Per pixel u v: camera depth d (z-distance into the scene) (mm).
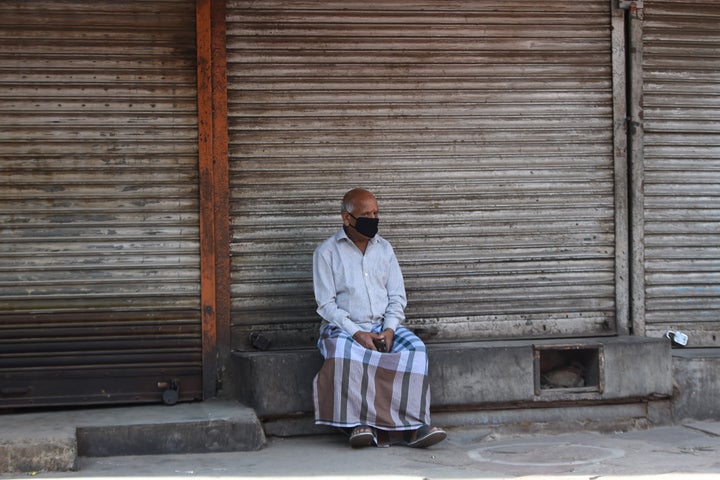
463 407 5473
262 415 5230
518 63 5891
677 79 6047
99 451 4852
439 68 5820
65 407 5441
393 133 5773
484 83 5855
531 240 5891
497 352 5461
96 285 5465
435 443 5062
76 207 5465
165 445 4926
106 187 5492
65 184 5457
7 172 5410
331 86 5715
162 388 5500
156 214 5535
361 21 5746
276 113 5652
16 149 5422
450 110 5828
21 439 4531
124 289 5488
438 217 5809
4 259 5398
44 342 5402
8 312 5383
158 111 5539
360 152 5734
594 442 5293
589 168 5949
